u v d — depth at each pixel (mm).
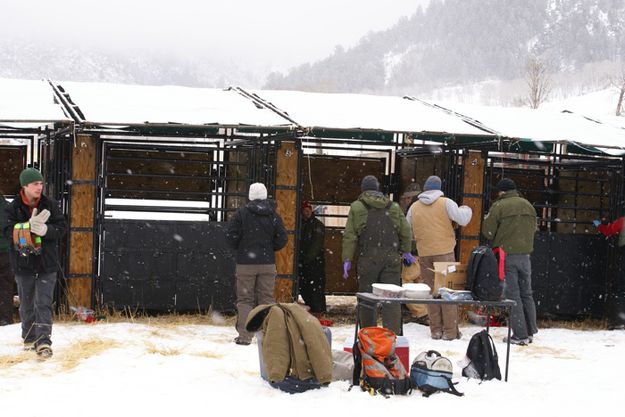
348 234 9023
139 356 7531
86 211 10320
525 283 9633
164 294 10523
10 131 11414
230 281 10695
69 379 6457
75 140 10258
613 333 10844
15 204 7406
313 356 6262
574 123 12398
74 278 10281
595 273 11891
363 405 5887
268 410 5680
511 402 6219
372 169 13156
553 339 10000
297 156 10766
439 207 9695
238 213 8609
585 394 6594
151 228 10492
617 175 11852
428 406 5957
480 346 7059
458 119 11594
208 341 8672
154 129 11406
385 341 6367
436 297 7273
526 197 13273
